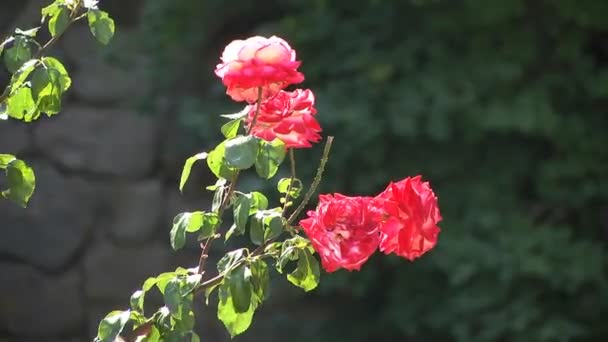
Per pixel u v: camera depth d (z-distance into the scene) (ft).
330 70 20.67
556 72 20.75
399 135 20.27
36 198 23.56
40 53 6.99
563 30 20.59
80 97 23.82
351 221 6.35
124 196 23.56
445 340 21.09
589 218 21.01
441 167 20.62
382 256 20.63
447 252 19.58
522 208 20.61
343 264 6.34
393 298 20.66
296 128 6.67
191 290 6.63
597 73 20.66
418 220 6.48
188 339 6.89
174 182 23.67
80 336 23.61
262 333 21.90
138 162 23.66
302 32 20.84
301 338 21.67
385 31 20.72
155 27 21.62
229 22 22.63
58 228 23.50
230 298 6.68
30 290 23.54
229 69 6.44
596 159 20.42
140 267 23.34
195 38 21.71
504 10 20.03
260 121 6.65
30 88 6.87
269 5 22.63
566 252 19.43
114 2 24.25
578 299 19.81
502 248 19.48
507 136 20.72
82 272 23.52
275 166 6.60
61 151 23.72
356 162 20.22
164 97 22.34
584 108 20.80
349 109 19.81
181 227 6.70
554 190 20.53
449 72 20.16
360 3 21.09
